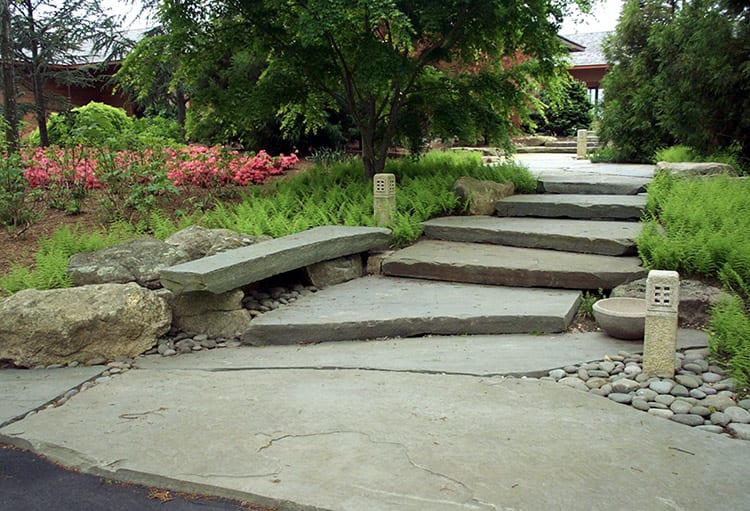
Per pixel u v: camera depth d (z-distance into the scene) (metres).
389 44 8.62
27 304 4.97
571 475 2.98
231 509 2.88
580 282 5.90
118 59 18.16
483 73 9.89
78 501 3.01
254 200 8.43
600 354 4.49
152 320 5.17
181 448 3.38
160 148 9.16
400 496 2.84
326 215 8.13
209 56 9.39
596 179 9.75
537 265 6.20
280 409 3.82
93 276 5.78
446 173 9.88
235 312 5.49
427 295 6.00
